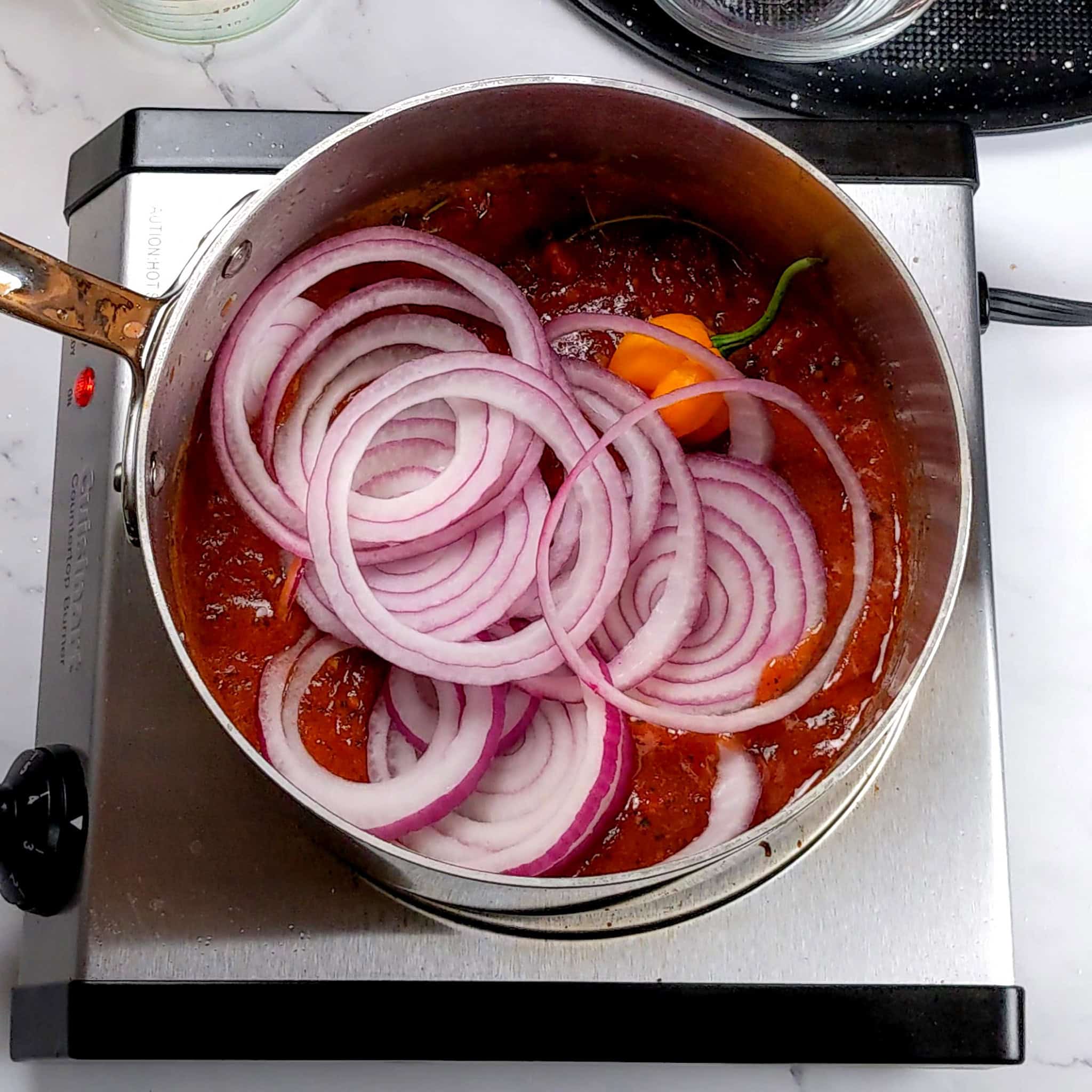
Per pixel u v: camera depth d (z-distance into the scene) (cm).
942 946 41
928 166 46
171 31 53
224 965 41
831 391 45
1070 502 52
